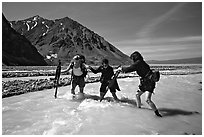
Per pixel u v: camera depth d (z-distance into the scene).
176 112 6.18
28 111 5.96
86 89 10.67
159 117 5.63
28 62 93.31
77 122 5.05
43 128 4.63
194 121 5.38
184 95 9.14
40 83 11.71
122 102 7.41
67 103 7.07
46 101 7.38
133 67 6.28
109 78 7.79
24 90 9.39
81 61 8.32
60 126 4.75
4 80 12.91
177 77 19.95
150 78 6.08
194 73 28.22
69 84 12.49
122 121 5.20
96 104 6.87
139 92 6.48
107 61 7.82
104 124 4.94
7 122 5.00
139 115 5.73
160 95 9.00
